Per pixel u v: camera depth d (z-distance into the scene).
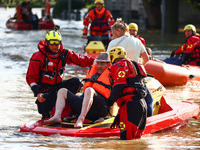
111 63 17.08
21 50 53.75
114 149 14.74
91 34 44.00
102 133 16.53
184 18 115.44
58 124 17.48
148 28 101.69
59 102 17.62
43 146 14.92
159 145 15.62
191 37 35.56
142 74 16.47
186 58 35.44
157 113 20.61
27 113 21.42
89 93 17.44
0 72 35.81
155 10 103.62
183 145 15.70
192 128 19.11
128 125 16.28
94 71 18.73
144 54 20.84
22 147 14.76
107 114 18.45
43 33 87.19
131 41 20.30
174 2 86.62
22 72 36.03
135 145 15.45
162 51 53.28
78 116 18.31
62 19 138.88
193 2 92.50
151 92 20.23
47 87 19.12
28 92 27.34
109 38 42.88
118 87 16.08
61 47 18.95
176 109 20.23
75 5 151.38
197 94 28.05
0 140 15.77
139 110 16.28
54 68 18.88
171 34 84.38
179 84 31.64
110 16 43.06
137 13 125.00
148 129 17.53
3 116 20.61
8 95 26.16
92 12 43.25
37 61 18.58
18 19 99.50
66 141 15.62
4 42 64.81
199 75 33.34
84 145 15.13
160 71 30.56
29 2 101.75
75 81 19.48
